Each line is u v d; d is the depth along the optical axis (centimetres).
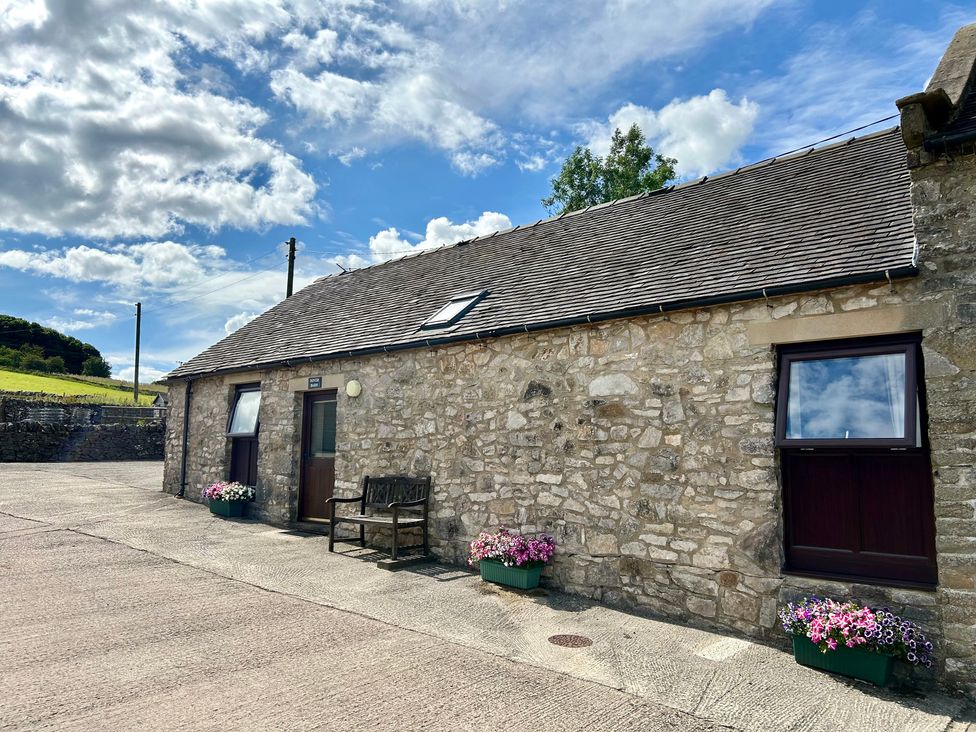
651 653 509
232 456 1168
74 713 370
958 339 468
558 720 388
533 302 779
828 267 547
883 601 487
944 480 459
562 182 2366
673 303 607
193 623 538
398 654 487
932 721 403
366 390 915
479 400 773
